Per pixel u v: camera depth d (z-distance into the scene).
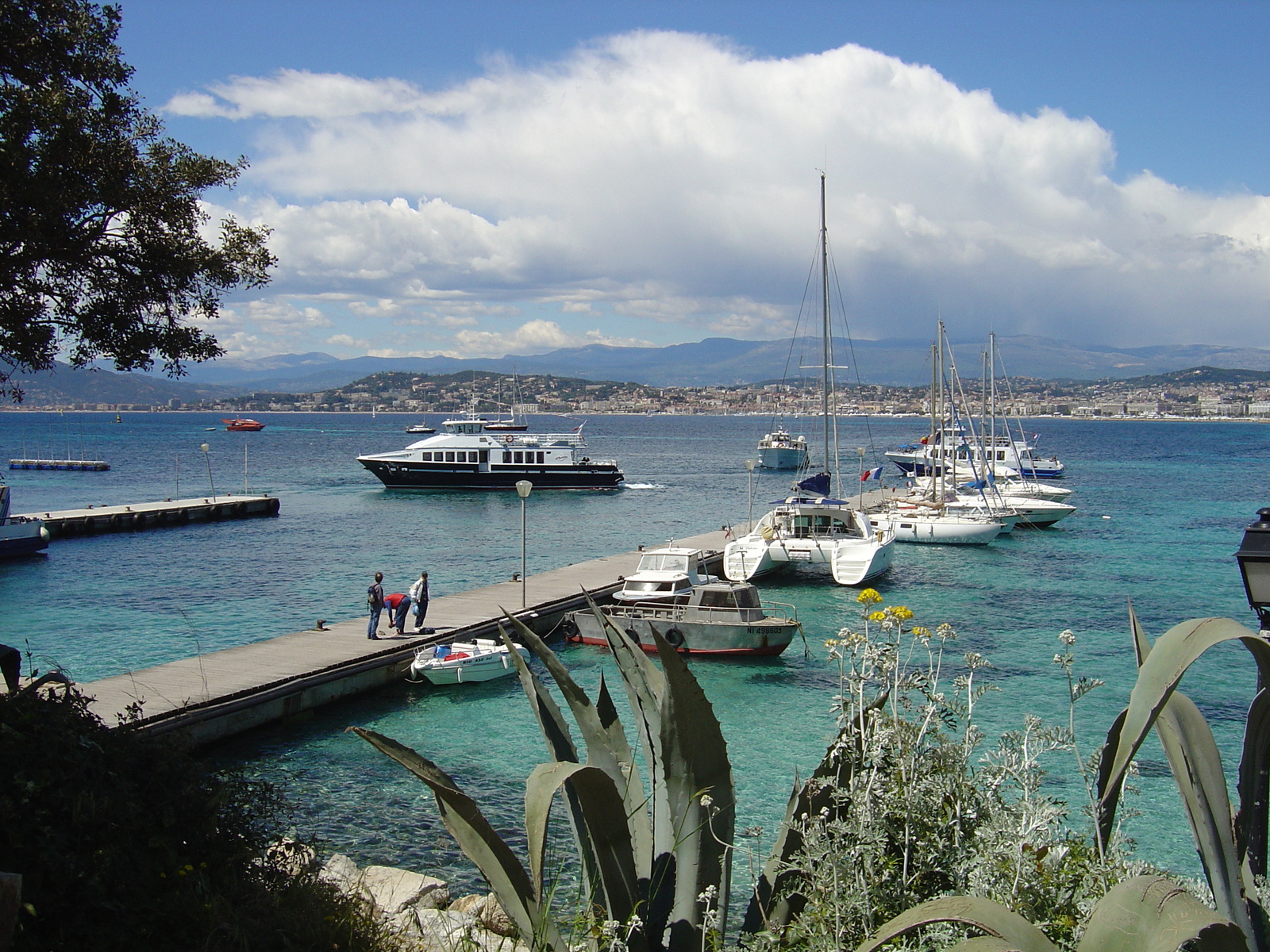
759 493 79.88
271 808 9.16
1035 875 4.46
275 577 39.44
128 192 10.73
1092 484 89.50
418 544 49.78
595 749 5.18
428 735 19.08
